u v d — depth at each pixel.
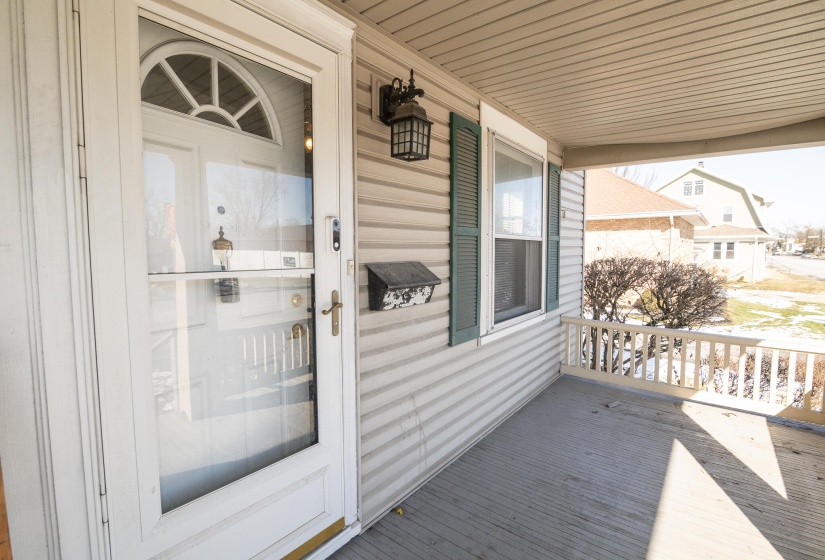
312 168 1.79
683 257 11.01
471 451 3.00
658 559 1.93
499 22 2.09
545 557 1.94
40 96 1.07
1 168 1.03
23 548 1.09
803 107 3.23
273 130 1.68
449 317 2.81
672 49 2.35
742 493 2.46
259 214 1.65
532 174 3.99
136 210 1.25
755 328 8.98
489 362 3.33
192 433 1.49
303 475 1.79
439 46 2.36
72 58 1.11
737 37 2.22
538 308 4.25
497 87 2.93
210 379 1.54
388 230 2.29
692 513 2.27
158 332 1.38
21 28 1.03
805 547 2.01
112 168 1.19
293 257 1.77
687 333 4.02
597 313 7.36
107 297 1.20
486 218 3.20
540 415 3.69
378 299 2.11
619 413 3.72
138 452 1.28
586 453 2.96
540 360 4.31
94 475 1.19
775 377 3.62
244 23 1.49
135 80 1.23
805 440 3.16
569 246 5.20
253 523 1.61
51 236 1.10
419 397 2.54
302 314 1.83
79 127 1.13
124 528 1.26
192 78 1.42
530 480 2.60
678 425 3.45
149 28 1.30
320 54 1.78
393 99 2.19
